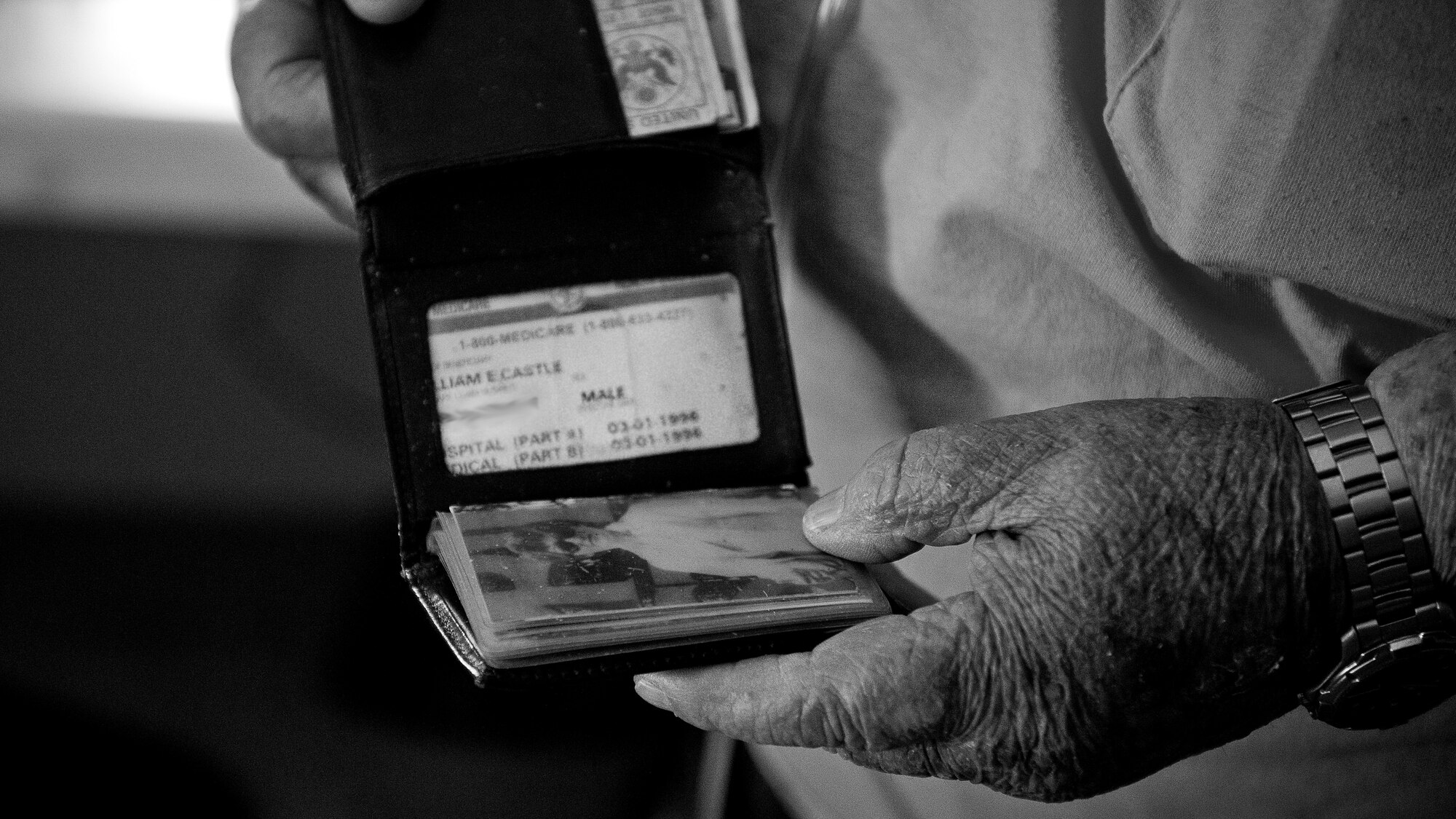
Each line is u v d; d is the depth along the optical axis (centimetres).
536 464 66
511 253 66
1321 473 59
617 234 67
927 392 69
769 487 67
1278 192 59
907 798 75
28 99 109
